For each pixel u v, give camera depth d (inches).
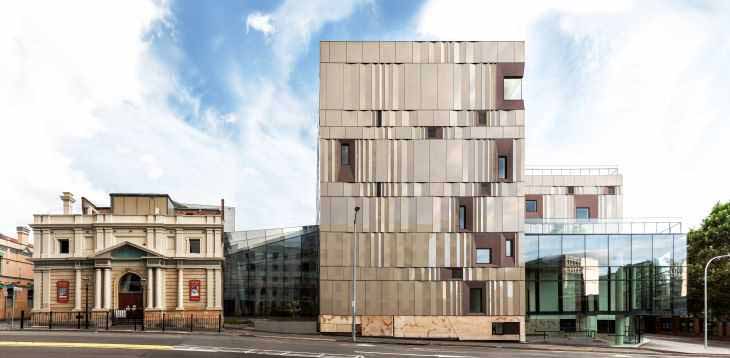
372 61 1972.2
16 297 2677.2
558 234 2156.7
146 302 2084.2
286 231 2696.9
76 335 1541.6
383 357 1234.0
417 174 1940.2
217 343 1412.4
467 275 1907.0
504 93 1977.1
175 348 1270.9
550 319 2113.7
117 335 1573.6
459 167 1945.1
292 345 1437.0
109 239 2124.8
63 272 2123.5
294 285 2655.0
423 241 1915.6
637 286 2130.9
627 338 2074.3
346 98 1958.7
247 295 2669.8
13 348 1212.5
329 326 1877.5
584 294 2129.7
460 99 1966.0
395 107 1959.9
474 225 1925.4
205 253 2172.7
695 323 2923.2
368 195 1929.1
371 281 1898.4
